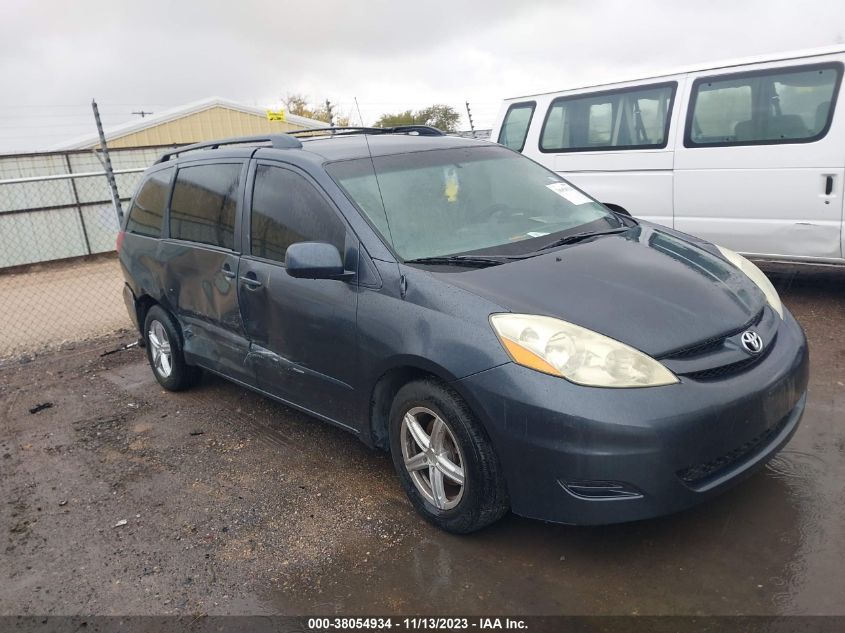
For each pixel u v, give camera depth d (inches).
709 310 121.2
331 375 146.5
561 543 125.0
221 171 182.4
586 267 130.8
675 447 105.4
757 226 249.0
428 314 123.6
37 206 592.1
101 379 244.4
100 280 486.9
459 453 121.3
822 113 230.7
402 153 163.6
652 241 150.0
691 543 121.2
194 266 186.9
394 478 154.2
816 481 135.6
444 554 125.3
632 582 113.1
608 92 285.9
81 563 135.6
